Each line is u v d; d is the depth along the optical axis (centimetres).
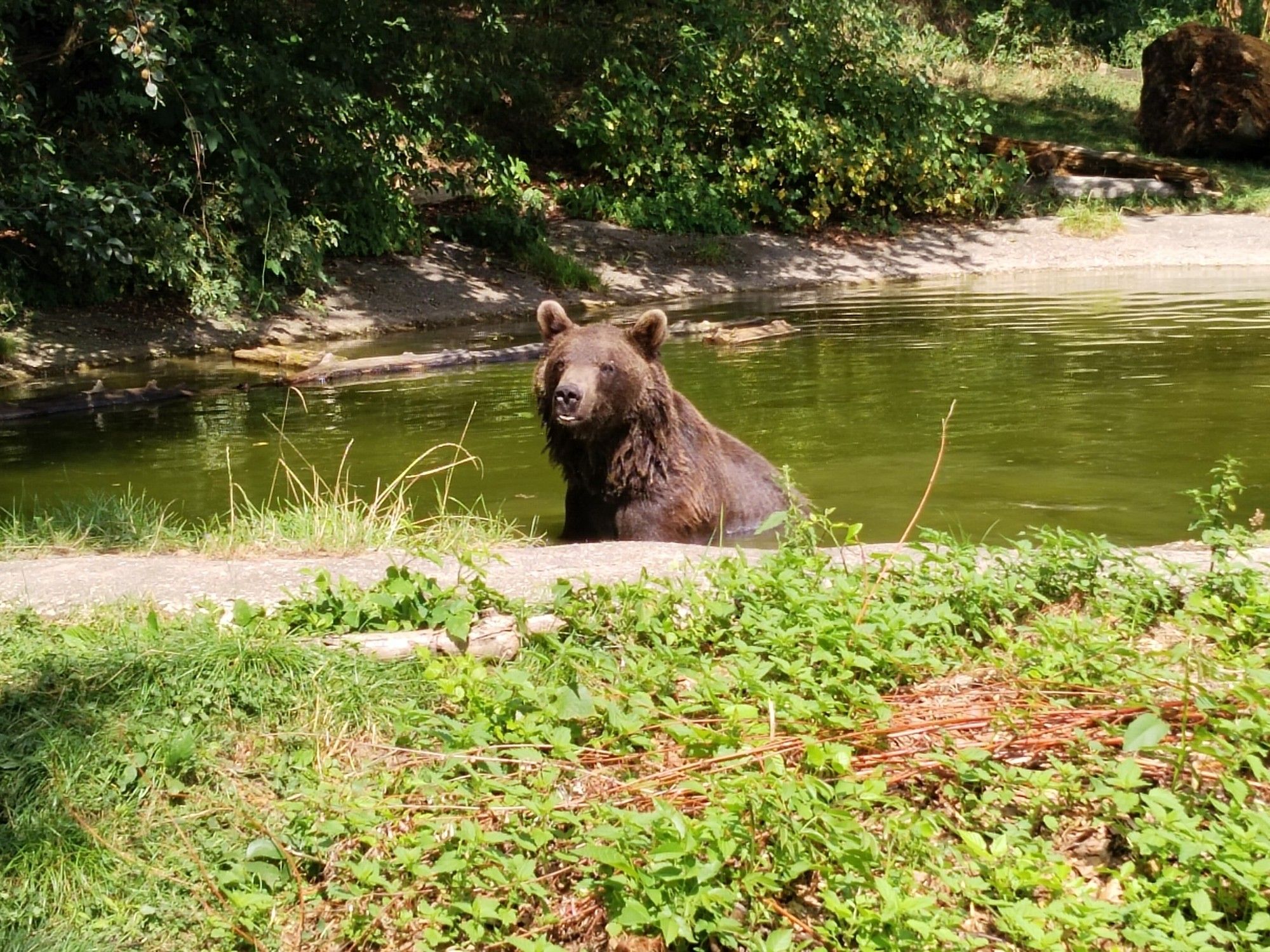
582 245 2123
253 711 420
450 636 458
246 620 459
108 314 1558
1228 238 2366
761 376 1225
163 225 1461
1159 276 2078
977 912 347
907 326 1562
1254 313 1561
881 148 2422
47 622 482
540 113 2488
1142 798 355
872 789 354
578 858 346
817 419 1027
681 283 2062
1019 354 1320
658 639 473
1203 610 473
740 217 2370
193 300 1495
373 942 344
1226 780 356
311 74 1720
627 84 2322
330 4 1759
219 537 659
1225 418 994
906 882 342
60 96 1568
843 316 1677
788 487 646
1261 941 327
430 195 2145
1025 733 403
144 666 425
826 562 530
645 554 585
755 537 753
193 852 363
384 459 931
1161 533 711
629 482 707
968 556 533
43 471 915
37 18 1538
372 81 1911
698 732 385
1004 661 456
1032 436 952
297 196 1783
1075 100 3334
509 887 342
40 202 1369
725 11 2439
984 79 3434
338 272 1820
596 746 399
